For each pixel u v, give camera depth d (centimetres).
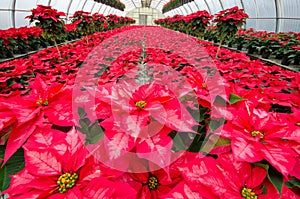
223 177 49
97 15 607
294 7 606
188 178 49
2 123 55
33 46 564
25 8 673
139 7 2525
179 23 667
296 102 130
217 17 307
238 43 613
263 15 734
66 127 75
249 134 57
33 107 61
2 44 427
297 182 58
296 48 374
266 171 50
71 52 331
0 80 191
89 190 42
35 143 52
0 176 62
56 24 265
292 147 54
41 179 46
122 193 42
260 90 152
